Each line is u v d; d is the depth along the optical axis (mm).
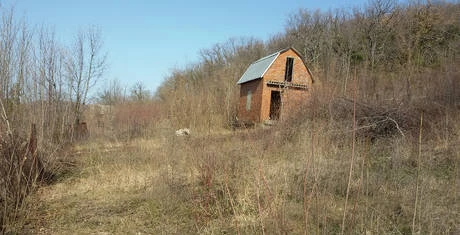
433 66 13383
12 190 5484
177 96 18641
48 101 8719
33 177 6719
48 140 8195
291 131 9188
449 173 6074
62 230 4855
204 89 20797
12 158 5609
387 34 20281
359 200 5086
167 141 9781
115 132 13305
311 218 4500
